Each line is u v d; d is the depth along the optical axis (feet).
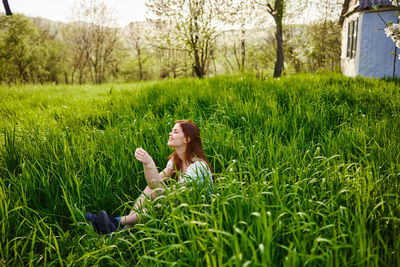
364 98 23.32
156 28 53.83
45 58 166.91
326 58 106.32
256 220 7.14
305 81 31.71
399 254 6.84
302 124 17.15
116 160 12.75
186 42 51.72
